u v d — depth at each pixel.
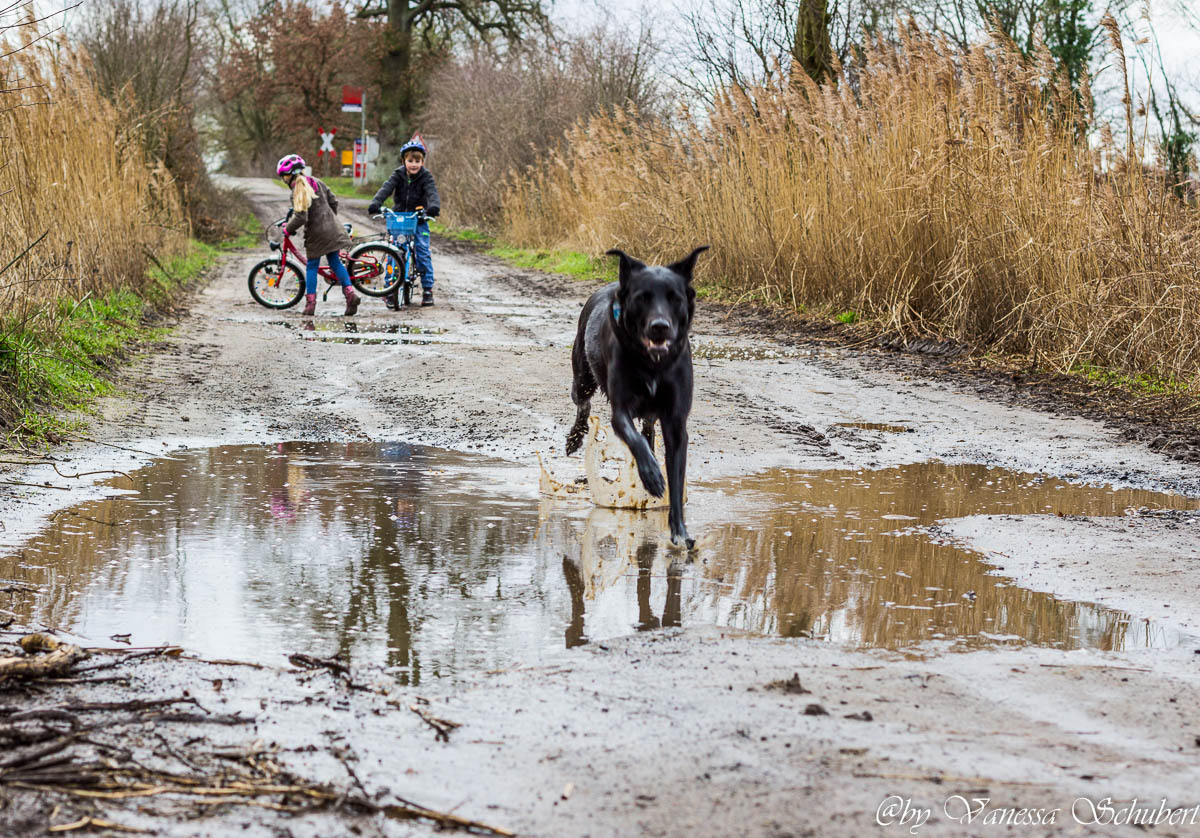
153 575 4.60
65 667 3.45
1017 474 7.09
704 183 18.34
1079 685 3.55
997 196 12.39
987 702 3.40
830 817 2.65
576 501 6.19
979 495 6.46
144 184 15.73
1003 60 12.99
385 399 9.02
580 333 6.89
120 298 12.87
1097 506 6.23
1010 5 20.47
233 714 3.18
